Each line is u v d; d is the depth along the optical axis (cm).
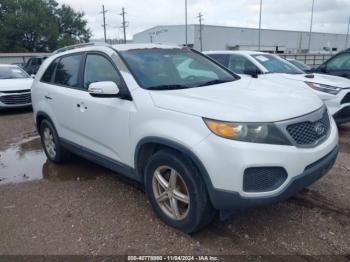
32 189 452
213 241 316
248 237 320
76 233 338
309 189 408
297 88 389
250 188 279
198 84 383
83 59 450
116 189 438
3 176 507
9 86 1046
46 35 5675
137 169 360
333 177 441
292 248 301
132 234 331
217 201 287
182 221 319
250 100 314
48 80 524
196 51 475
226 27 6028
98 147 419
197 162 288
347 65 823
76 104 437
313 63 3703
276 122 282
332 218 345
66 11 6169
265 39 6538
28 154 616
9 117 1005
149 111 331
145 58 400
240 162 272
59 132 499
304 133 297
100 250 309
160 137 314
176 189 322
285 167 280
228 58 805
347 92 620
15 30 5503
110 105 377
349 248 298
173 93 338
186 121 299
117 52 398
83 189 443
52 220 365
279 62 787
